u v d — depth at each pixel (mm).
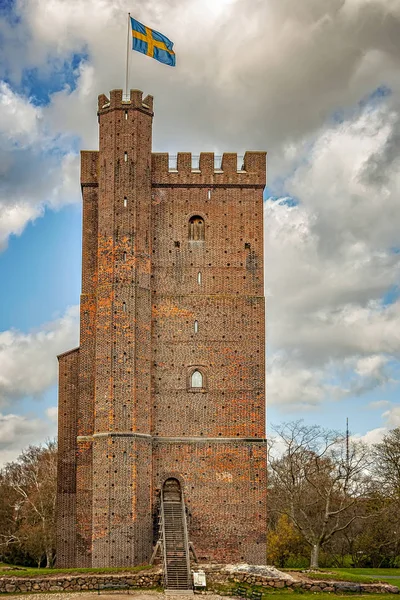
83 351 62219
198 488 59781
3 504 93125
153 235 63719
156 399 61188
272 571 54344
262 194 64938
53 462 94500
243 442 60625
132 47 64438
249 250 64000
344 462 86250
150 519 58219
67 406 62500
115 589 51688
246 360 62156
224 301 63000
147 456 58812
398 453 81750
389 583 54438
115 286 60562
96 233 64000
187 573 52406
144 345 60656
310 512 81250
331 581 53188
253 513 59562
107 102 64438
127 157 62750
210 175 64875
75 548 60000
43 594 50031
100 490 57219
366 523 81188
